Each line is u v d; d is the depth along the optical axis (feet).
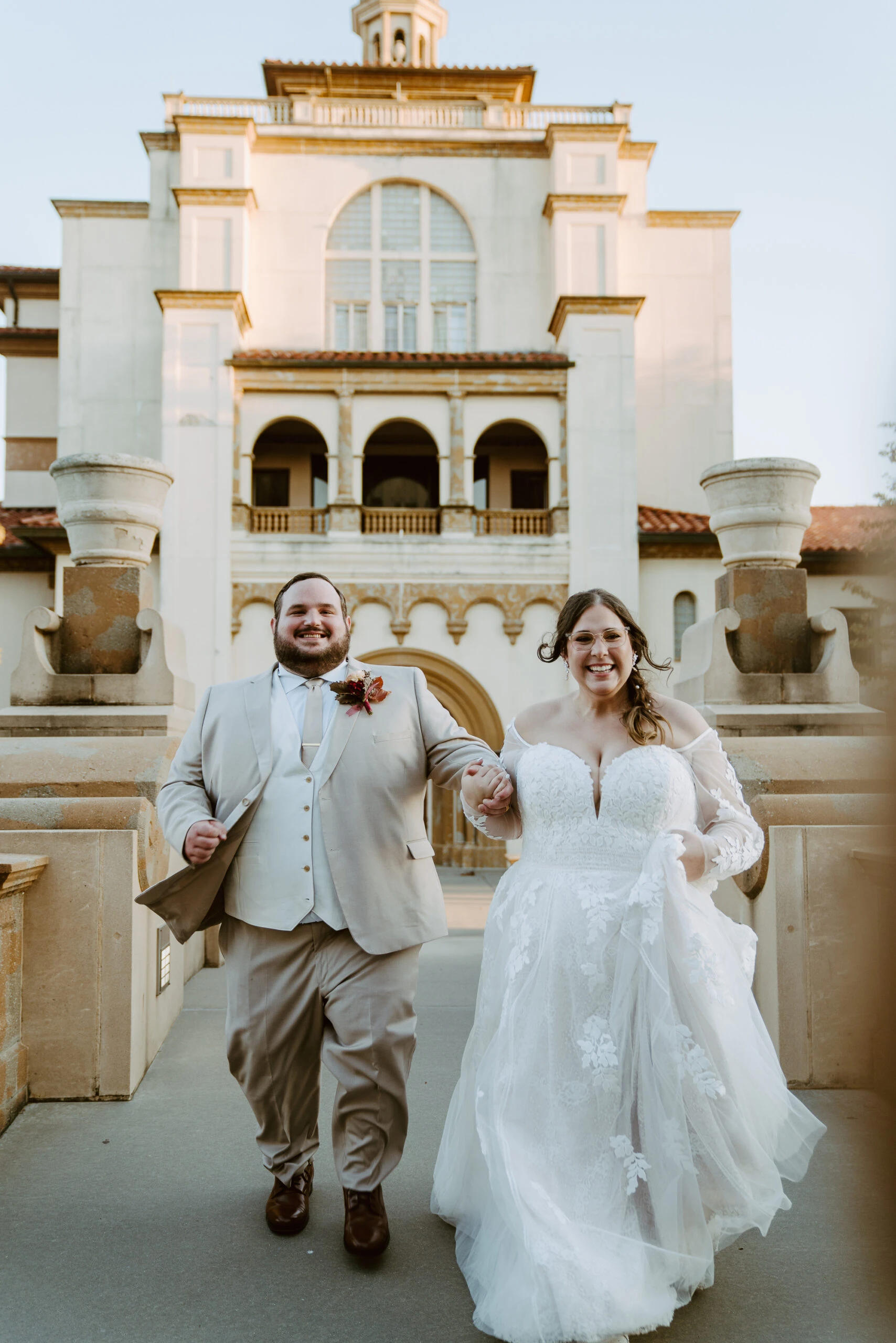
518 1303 8.30
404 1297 9.37
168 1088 15.15
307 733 10.71
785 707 18.60
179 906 10.34
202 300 63.10
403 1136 10.39
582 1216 8.55
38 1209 11.23
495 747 61.98
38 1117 13.93
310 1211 11.12
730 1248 10.32
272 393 63.05
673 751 10.24
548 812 9.96
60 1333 8.82
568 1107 8.98
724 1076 9.07
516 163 71.20
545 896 9.79
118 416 71.41
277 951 10.34
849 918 14.93
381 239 70.85
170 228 72.69
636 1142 8.98
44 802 15.29
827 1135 13.12
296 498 70.03
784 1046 14.84
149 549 20.86
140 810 15.33
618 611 10.29
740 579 19.90
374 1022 10.09
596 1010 9.21
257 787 10.48
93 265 72.28
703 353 74.49
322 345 69.72
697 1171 8.91
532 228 70.95
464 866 59.52
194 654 61.21
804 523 20.21
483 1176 10.16
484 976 10.55
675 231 75.25
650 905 9.16
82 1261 10.06
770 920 15.25
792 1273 9.79
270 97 79.05
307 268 70.08
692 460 73.82
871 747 4.40
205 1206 11.29
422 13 88.17
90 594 19.94
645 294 73.72
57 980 14.65
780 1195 9.04
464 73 77.61
